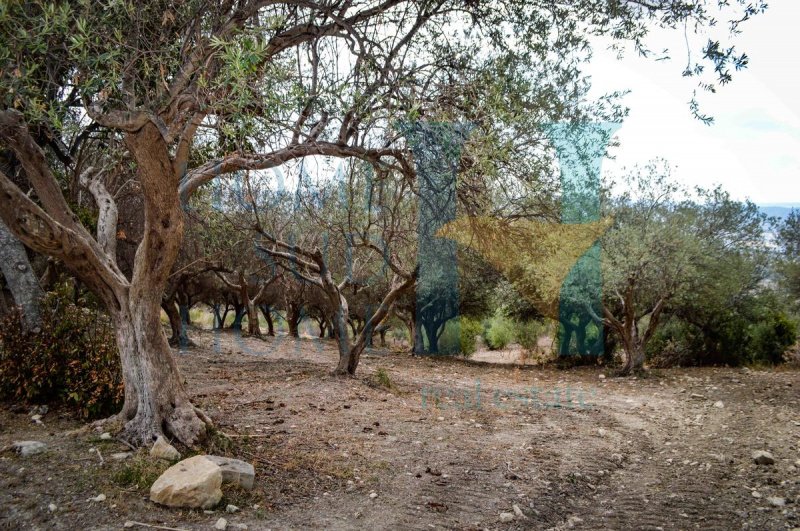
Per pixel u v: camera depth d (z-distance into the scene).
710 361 17.47
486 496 5.01
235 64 3.37
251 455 5.30
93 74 3.81
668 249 14.96
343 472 5.20
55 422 5.54
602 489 5.59
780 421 8.73
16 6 3.50
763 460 6.42
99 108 3.91
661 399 10.98
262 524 3.94
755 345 17.48
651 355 18.30
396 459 5.80
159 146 4.32
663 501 5.20
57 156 7.27
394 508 4.52
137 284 5.04
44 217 4.65
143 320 5.06
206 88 3.99
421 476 5.36
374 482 5.07
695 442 7.56
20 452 4.54
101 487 4.12
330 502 4.51
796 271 17.98
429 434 6.95
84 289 8.50
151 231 4.82
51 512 3.72
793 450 6.99
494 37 5.93
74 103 5.00
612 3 5.39
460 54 5.73
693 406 10.24
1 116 4.30
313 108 5.07
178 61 4.00
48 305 6.25
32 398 5.96
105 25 3.82
